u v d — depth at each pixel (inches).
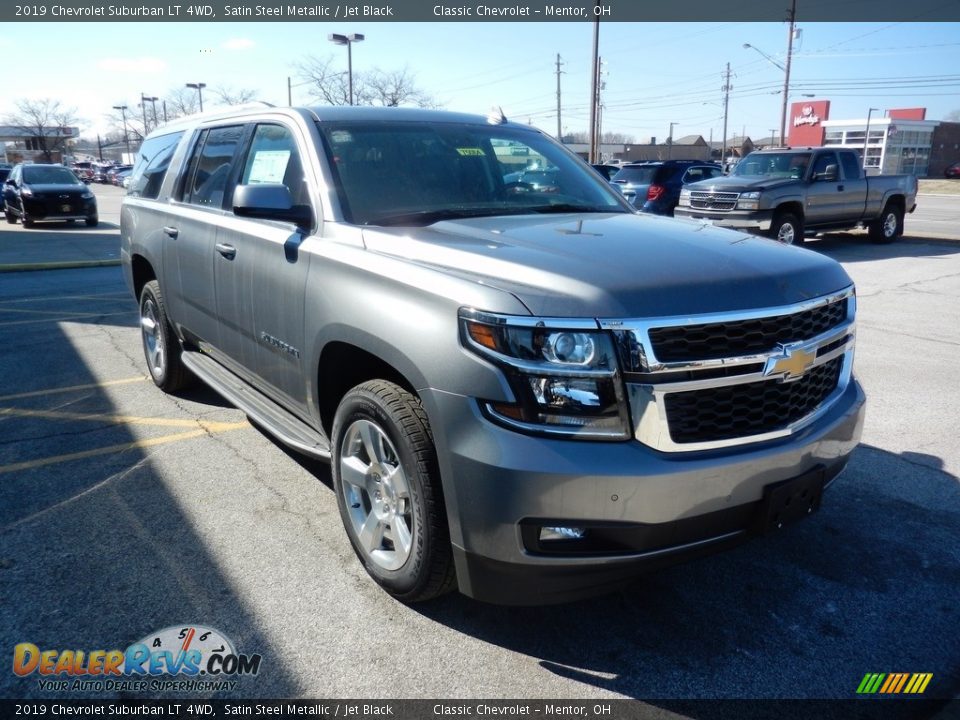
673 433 99.0
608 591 105.7
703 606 123.8
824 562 136.5
